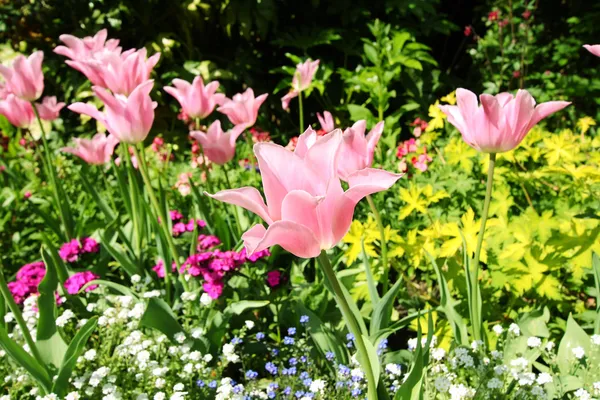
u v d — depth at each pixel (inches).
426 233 41.8
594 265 37.5
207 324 40.7
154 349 39.5
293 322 43.2
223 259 40.9
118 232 46.3
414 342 37.6
